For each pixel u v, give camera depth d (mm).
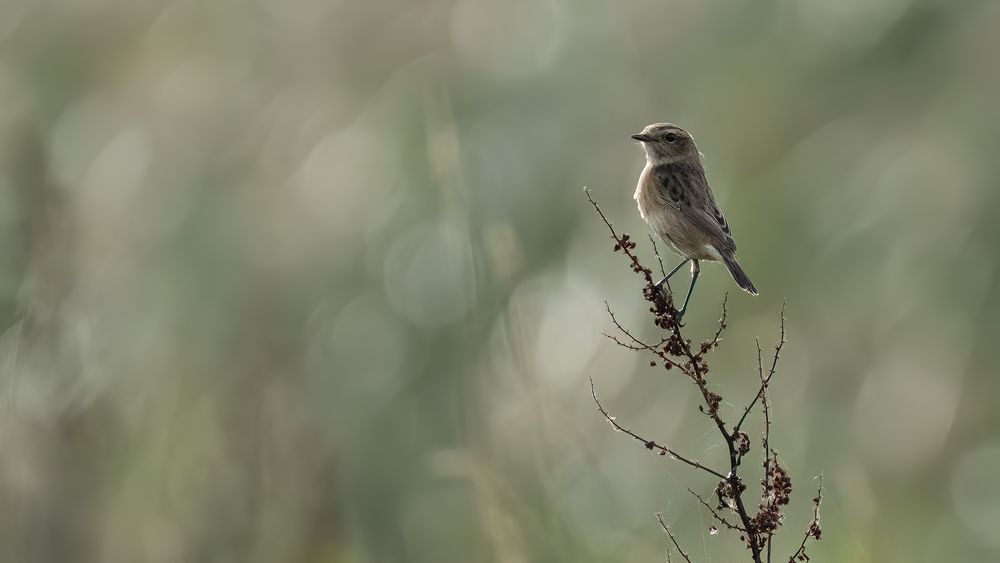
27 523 12711
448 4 16812
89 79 16625
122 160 16016
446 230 14195
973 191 15273
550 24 16984
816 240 15766
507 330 11727
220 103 16719
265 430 14141
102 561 12969
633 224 16109
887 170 15703
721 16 16641
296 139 16578
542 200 16141
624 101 16781
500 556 10891
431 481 14273
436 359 14625
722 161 16281
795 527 10562
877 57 16062
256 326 15445
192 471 13711
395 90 16453
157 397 14227
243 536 13367
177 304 15156
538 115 16469
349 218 15977
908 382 15266
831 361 15477
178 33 17281
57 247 13492
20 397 12766
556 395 13609
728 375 15398
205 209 15930
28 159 14367
